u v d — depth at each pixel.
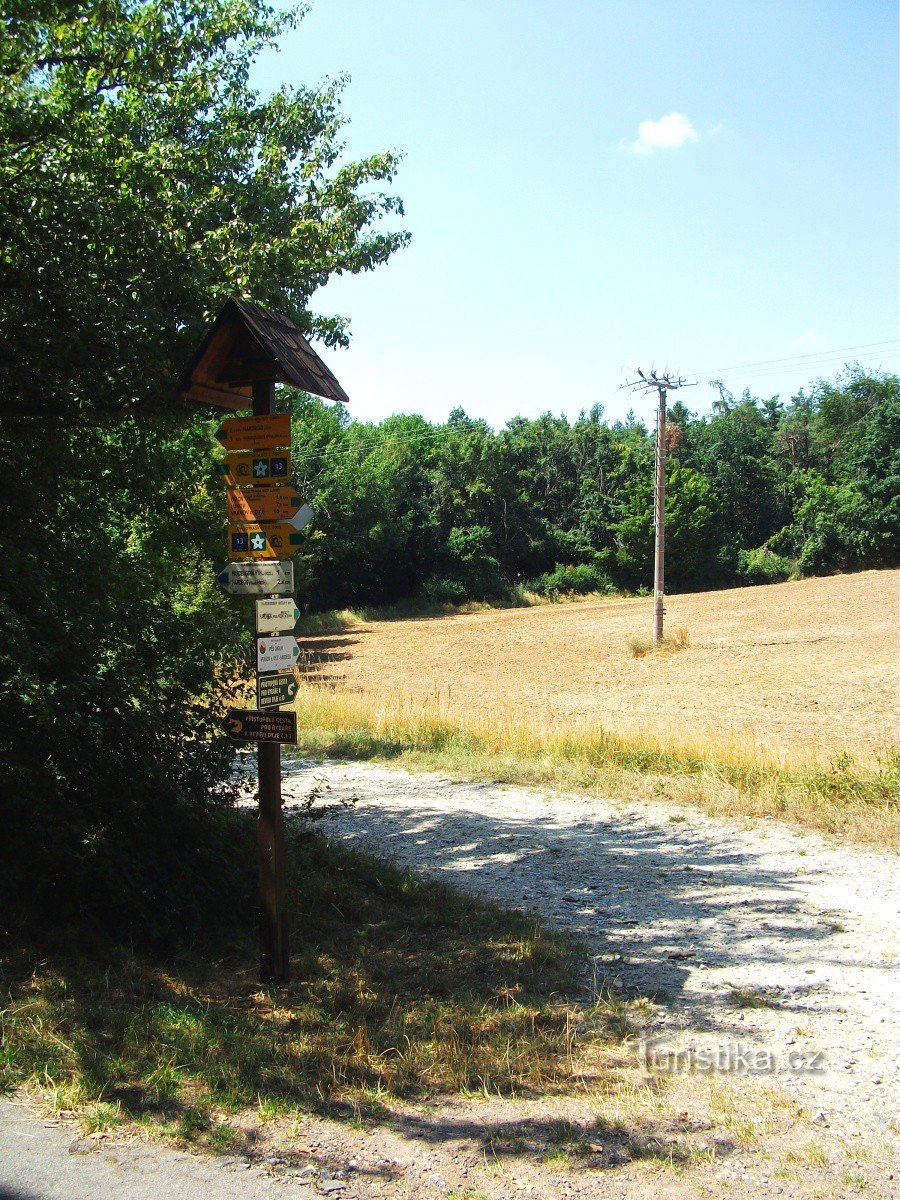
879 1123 4.42
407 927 7.32
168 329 7.01
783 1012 5.77
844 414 98.62
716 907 8.12
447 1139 4.13
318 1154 3.95
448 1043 5.07
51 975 5.45
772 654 33.47
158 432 7.95
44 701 5.69
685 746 14.84
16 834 6.18
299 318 9.34
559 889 8.75
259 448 6.11
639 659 34.94
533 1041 5.14
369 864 8.91
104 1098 4.25
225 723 6.05
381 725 18.36
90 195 6.96
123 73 7.82
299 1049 4.91
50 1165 3.73
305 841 9.25
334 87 10.31
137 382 7.30
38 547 7.20
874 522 77.44
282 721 5.88
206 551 9.27
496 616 62.03
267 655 5.96
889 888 8.64
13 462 7.36
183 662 7.14
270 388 6.24
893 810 11.34
